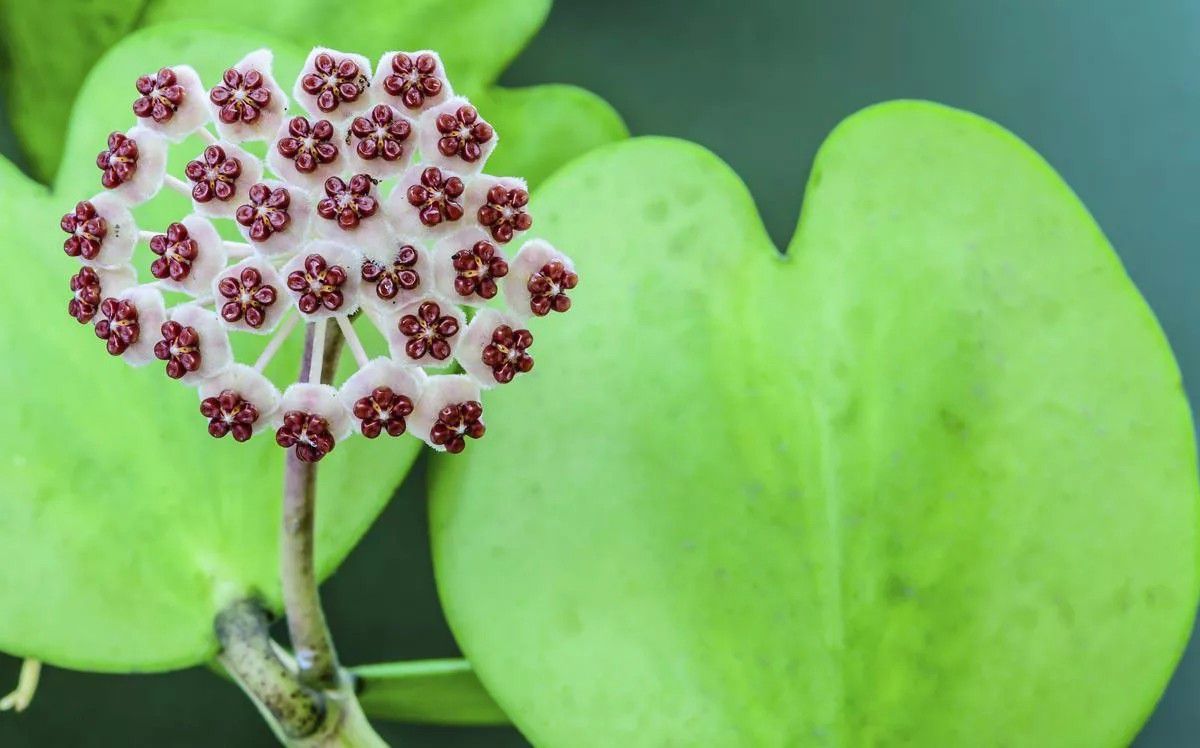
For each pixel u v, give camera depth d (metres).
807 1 0.56
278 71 0.48
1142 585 0.48
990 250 0.48
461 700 0.50
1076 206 0.48
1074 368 0.48
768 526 0.48
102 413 0.48
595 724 0.47
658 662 0.47
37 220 0.49
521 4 0.52
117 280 0.44
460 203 0.43
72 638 0.47
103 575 0.48
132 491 0.48
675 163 0.49
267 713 0.47
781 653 0.47
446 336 0.43
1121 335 0.48
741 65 0.56
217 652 0.48
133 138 0.44
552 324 0.48
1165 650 0.47
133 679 0.54
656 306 0.48
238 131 0.43
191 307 0.43
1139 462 0.48
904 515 0.48
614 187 0.49
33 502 0.48
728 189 0.49
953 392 0.48
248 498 0.48
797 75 0.56
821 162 0.49
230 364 0.43
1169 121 0.56
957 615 0.47
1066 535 0.48
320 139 0.43
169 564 0.48
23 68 0.52
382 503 0.48
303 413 0.43
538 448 0.48
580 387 0.48
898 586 0.48
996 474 0.48
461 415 0.44
